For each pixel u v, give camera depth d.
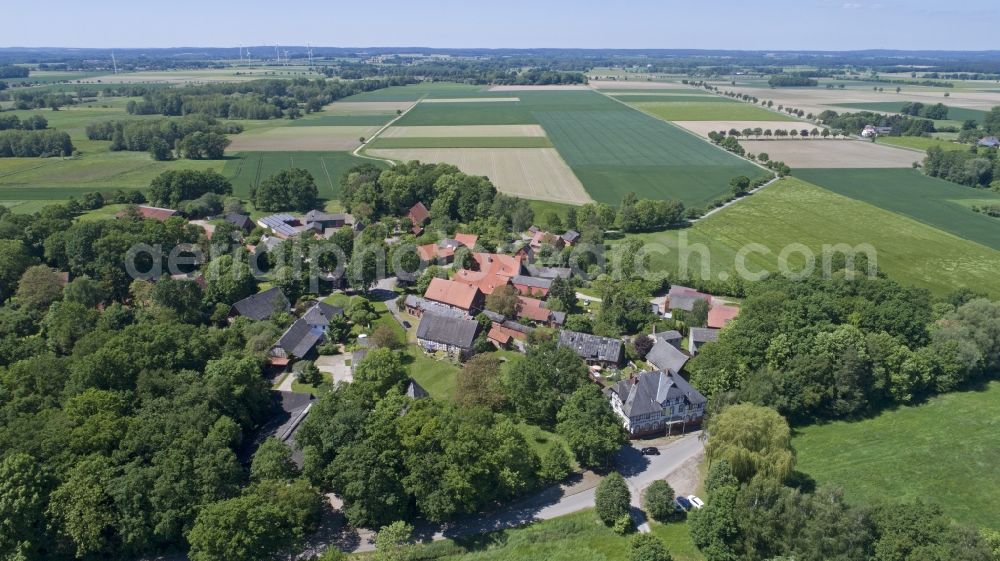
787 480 95.69
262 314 146.38
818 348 117.12
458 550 85.44
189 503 82.38
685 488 97.62
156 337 108.06
